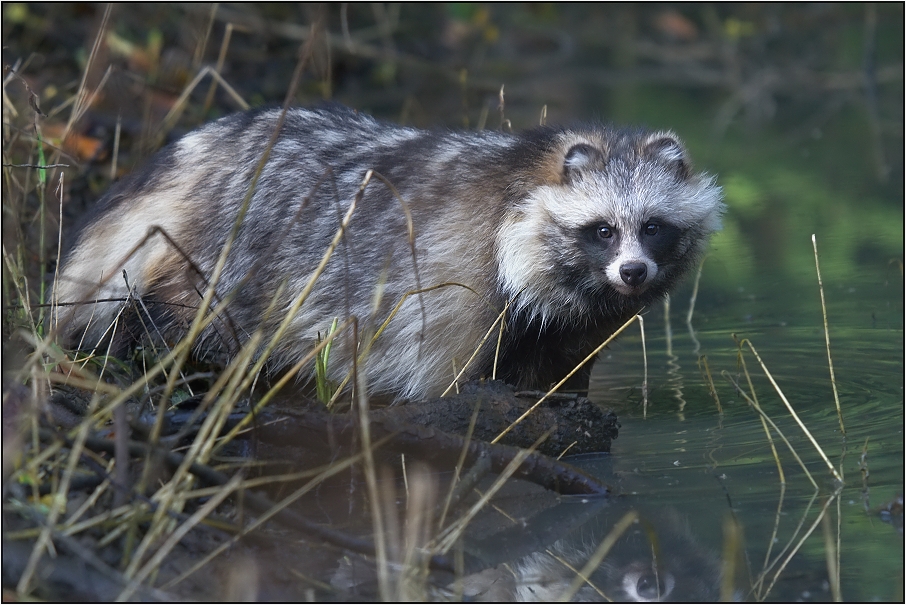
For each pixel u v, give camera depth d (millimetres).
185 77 18688
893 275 15023
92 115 16000
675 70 30859
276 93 20688
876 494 8047
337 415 8352
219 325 10867
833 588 6664
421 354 10062
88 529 6887
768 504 7953
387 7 25672
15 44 18062
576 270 10250
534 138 10602
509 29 31422
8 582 6449
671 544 7367
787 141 23875
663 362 11992
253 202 10922
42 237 10562
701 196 10844
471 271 9984
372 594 6719
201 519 7039
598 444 9250
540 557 7285
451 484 8227
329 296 10406
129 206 11484
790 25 33594
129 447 7090
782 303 14125
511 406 9086
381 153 10750
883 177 20547
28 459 7156
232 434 7699
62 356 8812
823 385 10836
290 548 7254
